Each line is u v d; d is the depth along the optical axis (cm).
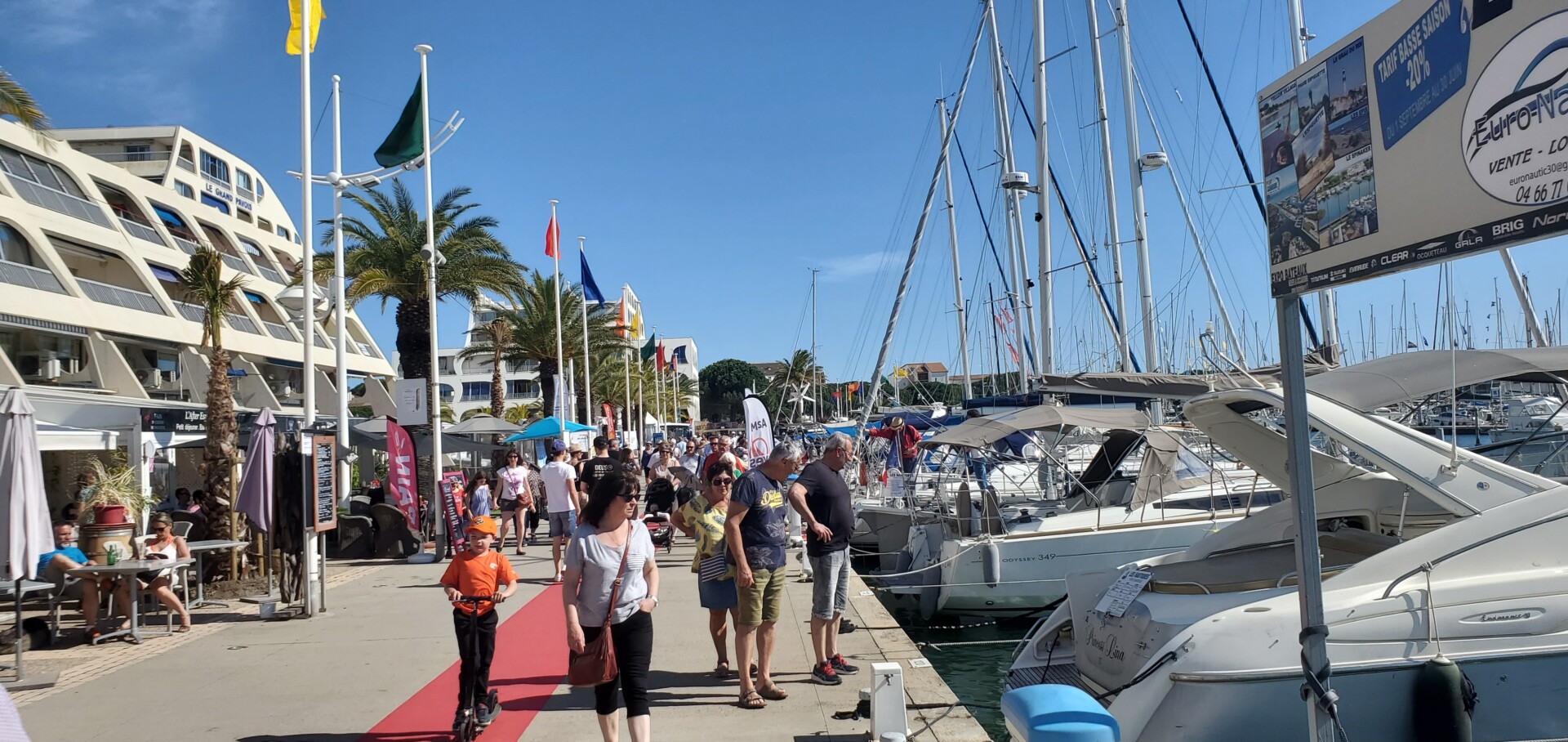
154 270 3778
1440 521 723
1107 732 386
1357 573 553
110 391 3106
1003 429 1371
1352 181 325
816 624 744
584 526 540
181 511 1477
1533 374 713
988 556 1270
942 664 1186
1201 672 514
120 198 4016
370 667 834
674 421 9606
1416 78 295
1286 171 364
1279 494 1366
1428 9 290
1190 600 588
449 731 650
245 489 1105
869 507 1806
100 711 703
